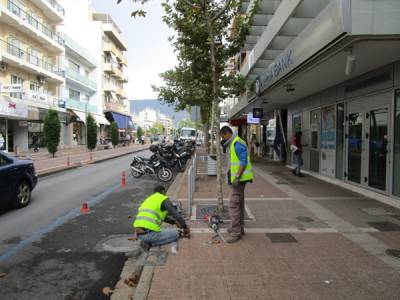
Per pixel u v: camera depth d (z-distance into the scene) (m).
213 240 5.23
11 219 7.15
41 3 30.69
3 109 23.20
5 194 7.54
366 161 8.66
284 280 3.85
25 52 28.44
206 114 23.80
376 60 7.15
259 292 3.57
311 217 6.60
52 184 12.11
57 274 4.43
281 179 11.97
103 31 51.84
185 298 3.47
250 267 4.22
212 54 7.03
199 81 10.12
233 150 5.29
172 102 21.70
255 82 13.84
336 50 6.36
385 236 5.40
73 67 41.59
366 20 5.33
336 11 5.57
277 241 5.20
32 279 4.28
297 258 4.51
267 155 22.95
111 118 52.78
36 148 29.72
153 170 13.40
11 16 24.84
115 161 22.69
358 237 5.37
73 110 37.50
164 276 3.99
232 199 5.27
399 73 7.11
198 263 4.37
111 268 4.61
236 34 7.72
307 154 13.34
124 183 11.77
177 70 17.17
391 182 7.54
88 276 4.37
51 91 34.34
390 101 7.49
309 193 9.12
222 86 11.62
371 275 3.96
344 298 3.44
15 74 27.22
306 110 13.41
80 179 13.47
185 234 4.30
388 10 5.31
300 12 8.71
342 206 7.50
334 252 4.71
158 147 16.64
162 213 4.34
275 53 12.49
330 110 11.01
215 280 3.87
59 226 6.60
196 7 6.82
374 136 8.26
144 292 3.60
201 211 7.11
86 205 7.79
